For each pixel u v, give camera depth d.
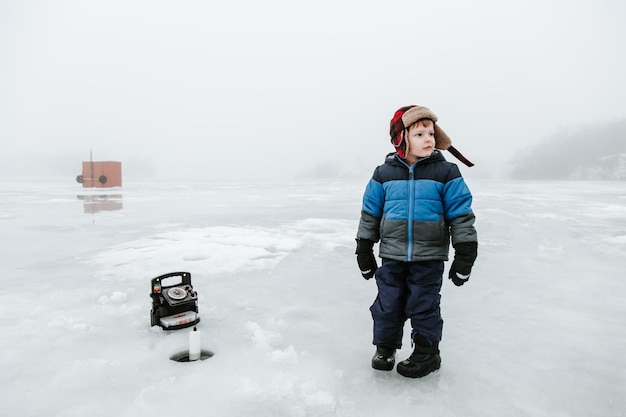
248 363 2.46
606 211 12.41
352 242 6.95
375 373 2.35
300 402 2.03
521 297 3.95
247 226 8.99
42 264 5.28
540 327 3.15
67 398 2.07
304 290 4.11
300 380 2.26
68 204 15.00
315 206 14.41
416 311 2.33
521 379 2.32
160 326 3.04
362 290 4.12
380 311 2.40
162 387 2.17
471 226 2.24
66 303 3.64
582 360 2.58
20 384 2.21
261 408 1.97
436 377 2.32
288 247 6.43
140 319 3.22
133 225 9.16
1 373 2.34
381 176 2.48
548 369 2.45
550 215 11.27
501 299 3.89
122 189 27.98
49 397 2.08
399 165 2.44
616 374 2.40
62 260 5.51
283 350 2.67
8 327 3.05
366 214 2.51
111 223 9.54
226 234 7.74
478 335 2.98
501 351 2.71
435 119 2.34
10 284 4.30
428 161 2.37
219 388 2.16
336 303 3.69
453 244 2.27
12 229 8.54
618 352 2.71
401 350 2.68
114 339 2.82
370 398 2.08
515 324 3.21
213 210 12.88
